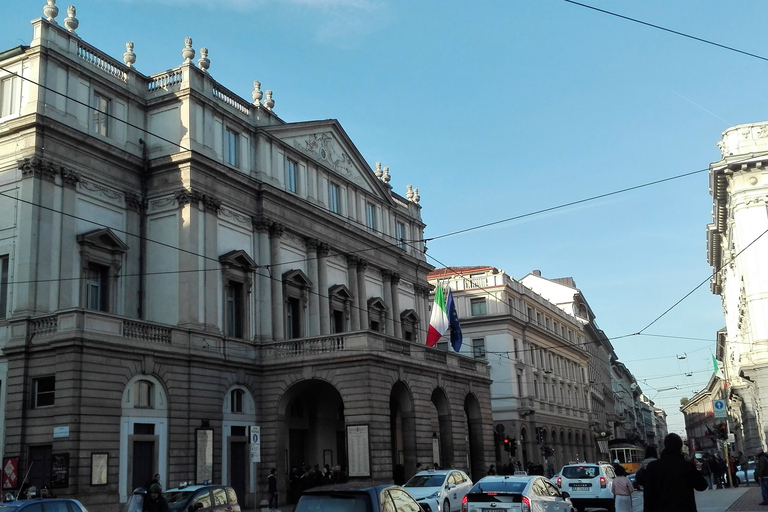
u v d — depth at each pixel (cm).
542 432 4922
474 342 6706
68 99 3262
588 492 2681
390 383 3591
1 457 2797
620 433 12531
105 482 2764
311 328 4162
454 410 4225
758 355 4400
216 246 3600
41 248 3014
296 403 4009
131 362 2981
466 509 1750
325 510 1284
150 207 3572
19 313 2922
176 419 3158
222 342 3506
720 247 6256
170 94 3628
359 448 3375
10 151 3139
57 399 2734
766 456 2716
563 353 8275
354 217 4766
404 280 5328
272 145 4100
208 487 2041
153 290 3475
